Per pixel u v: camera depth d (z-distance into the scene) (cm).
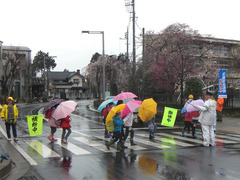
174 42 2738
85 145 948
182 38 2703
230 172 600
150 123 1088
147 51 3117
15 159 741
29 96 5659
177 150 854
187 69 2664
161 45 2955
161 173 595
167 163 684
